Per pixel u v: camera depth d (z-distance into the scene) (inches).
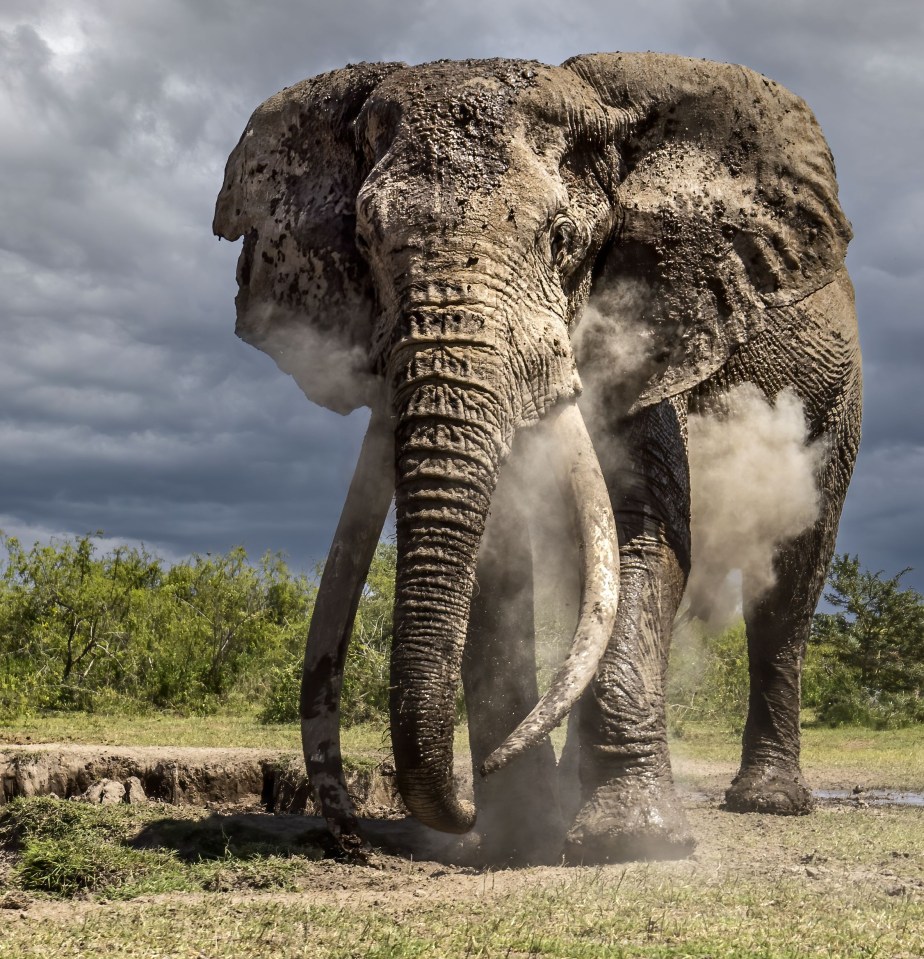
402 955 171.3
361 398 275.9
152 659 845.8
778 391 334.3
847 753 623.2
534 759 271.4
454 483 219.0
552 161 254.2
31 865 241.1
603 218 267.1
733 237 281.3
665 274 275.0
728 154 284.2
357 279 269.4
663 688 267.7
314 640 253.4
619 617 266.7
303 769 395.2
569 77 268.7
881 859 266.4
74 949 177.8
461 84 253.1
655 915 198.7
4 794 394.0
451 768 210.5
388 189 239.5
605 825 251.6
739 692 756.6
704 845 282.2
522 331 233.6
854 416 380.5
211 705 806.5
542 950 175.6
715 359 279.1
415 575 215.6
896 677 941.8
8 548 887.7
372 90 279.1
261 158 292.2
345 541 253.0
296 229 278.8
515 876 239.0
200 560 1034.7
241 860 253.9
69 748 436.5
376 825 312.0
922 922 197.9
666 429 285.6
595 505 236.5
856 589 984.3
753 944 179.3
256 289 286.4
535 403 235.6
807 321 342.0
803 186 289.9
